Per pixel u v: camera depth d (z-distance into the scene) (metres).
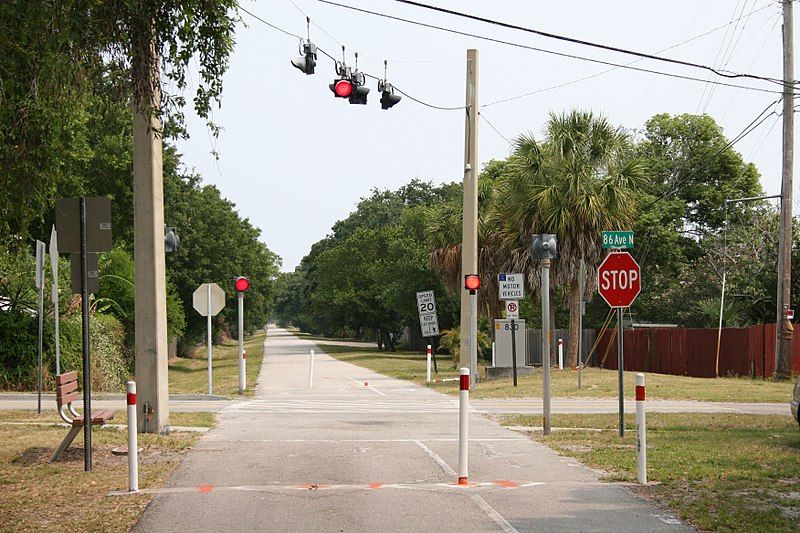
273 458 12.08
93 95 9.89
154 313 14.05
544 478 10.58
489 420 17.20
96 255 10.97
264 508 8.89
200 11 9.39
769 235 42.75
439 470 11.18
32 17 8.20
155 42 9.53
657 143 56.31
